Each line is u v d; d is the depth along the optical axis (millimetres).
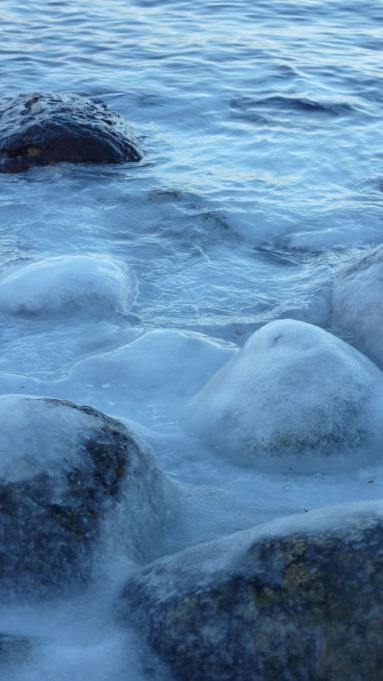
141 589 3119
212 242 6785
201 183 7875
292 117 9742
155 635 2939
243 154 8664
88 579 3252
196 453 4312
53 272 5793
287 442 4219
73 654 2910
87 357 5137
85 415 3666
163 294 5980
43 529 3270
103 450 3535
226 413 4391
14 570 3199
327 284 6047
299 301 5871
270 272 6340
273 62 11844
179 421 4578
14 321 5531
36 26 13578
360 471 4180
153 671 2877
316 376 4363
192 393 4852
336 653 2717
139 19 14156
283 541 2973
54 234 6812
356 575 2820
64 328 5469
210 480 4117
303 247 6723
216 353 5227
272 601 2840
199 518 3797
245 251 6672
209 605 2914
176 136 9219
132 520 3492
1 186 7816
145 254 6555
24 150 8289
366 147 8867
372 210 7320
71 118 8539
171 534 3660
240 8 14977
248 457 4242
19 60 11797
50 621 3107
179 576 3080
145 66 11602
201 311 5773
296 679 2734
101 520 3369
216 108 10000
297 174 8164
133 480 3562
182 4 15148
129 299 5855
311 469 4191
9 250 6500
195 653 2863
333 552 2885
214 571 3021
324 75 11344
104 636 2996
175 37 13133
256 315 5734
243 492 4020
